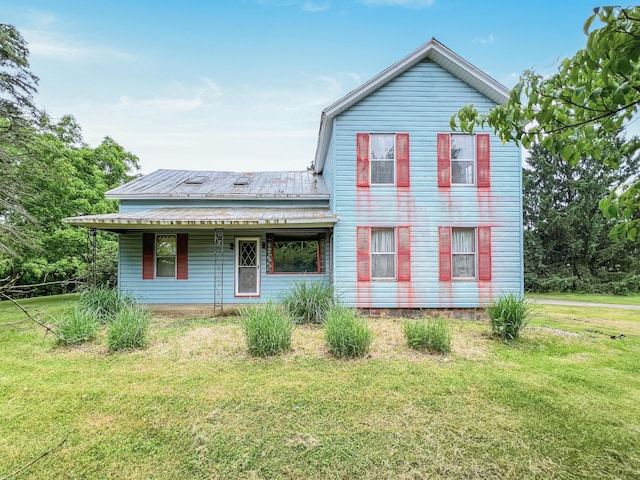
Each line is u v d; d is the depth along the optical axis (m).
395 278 9.06
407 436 3.16
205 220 8.58
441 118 9.13
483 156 9.13
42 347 5.89
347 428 3.30
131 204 10.78
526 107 2.22
